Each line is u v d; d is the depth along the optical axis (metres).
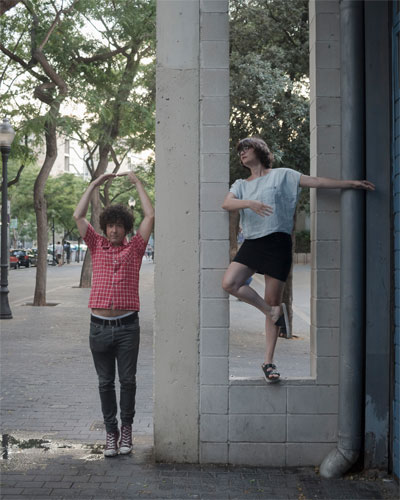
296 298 17.92
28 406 6.01
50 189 46.56
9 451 4.60
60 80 15.20
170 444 4.34
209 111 4.28
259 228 4.09
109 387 4.46
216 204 4.29
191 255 4.32
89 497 3.71
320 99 4.30
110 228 4.43
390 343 4.12
